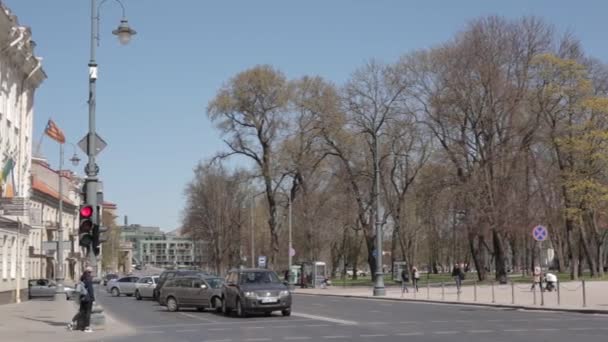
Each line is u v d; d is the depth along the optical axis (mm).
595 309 27734
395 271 70938
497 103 52531
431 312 29312
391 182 65312
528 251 82375
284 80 62656
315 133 61844
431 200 53812
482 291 46219
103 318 23516
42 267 78938
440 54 55469
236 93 62281
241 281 28562
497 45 53469
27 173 47844
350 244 89375
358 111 60812
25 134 46812
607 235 82062
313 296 50469
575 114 55844
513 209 51094
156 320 27062
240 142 62938
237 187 78875
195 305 32625
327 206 68875
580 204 56312
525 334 18875
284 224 73562
